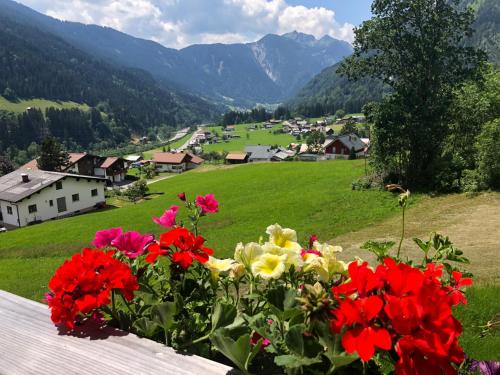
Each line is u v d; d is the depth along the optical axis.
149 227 28.86
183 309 1.52
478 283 8.91
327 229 21.75
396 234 18.52
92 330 1.36
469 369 1.40
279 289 1.23
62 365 1.19
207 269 1.64
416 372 0.84
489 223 18.17
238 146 153.25
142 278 1.63
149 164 101.88
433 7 28.31
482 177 24.89
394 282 0.98
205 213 2.05
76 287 1.33
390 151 29.47
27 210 41.00
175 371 1.12
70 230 29.97
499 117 27.80
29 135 153.75
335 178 36.91
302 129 179.12
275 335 1.15
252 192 36.50
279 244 1.59
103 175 81.44
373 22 29.45
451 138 30.56
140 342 1.28
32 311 1.55
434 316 0.90
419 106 28.33
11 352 1.27
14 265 19.45
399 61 30.08
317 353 0.98
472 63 28.94
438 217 20.91
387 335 0.85
